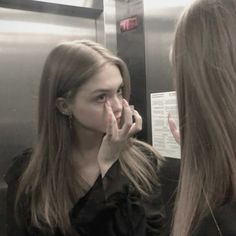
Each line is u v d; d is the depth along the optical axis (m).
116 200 1.06
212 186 0.51
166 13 1.61
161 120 1.64
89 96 1.05
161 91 1.63
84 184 1.12
